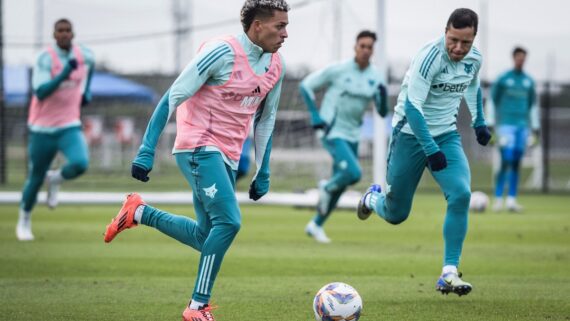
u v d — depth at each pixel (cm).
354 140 3566
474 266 2844
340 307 1798
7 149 7244
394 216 2322
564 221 4484
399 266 2819
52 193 3622
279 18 1795
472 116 2341
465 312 2045
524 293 2309
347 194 5181
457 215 2144
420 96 2116
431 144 2081
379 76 3584
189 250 3180
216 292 2302
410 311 2056
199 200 1841
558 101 9600
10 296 2216
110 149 7788
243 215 4825
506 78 5016
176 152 1853
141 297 2214
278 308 2081
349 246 3366
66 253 3064
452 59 2133
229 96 1814
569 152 9569
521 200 6159
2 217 4509
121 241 3450
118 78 8150
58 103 3409
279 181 6259
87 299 2181
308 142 6150
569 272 2712
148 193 5734
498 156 5169
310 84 3541
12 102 7581
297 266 2803
